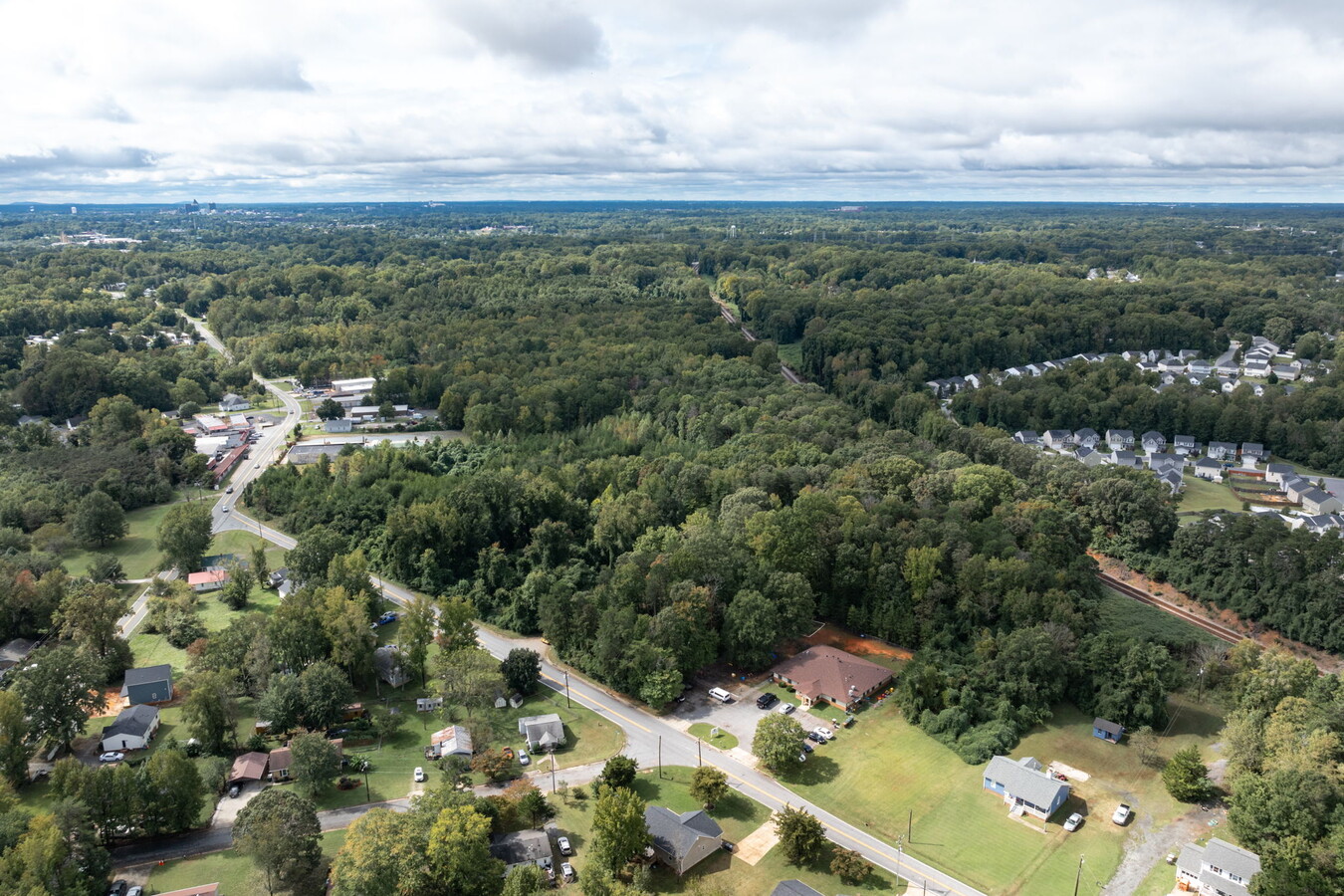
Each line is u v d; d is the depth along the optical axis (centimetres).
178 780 11094
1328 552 17238
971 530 17625
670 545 17088
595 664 15162
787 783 12569
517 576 18438
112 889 10200
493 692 14225
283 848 10019
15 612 16062
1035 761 12725
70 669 13050
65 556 19988
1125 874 10781
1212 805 12044
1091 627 15512
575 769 12812
